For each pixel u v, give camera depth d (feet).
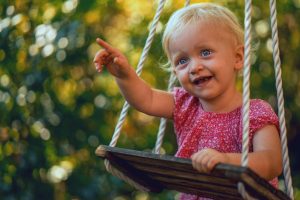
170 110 12.17
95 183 23.89
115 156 10.93
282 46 25.54
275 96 25.57
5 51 23.04
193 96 12.10
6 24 22.93
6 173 22.93
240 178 9.61
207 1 24.13
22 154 23.13
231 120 11.60
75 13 23.59
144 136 25.09
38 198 23.43
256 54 24.94
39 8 23.38
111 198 24.03
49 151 23.75
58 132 23.98
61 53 23.57
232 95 11.71
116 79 11.75
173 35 11.49
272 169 10.89
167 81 24.44
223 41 11.41
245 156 9.96
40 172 23.38
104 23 24.36
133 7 24.50
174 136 25.40
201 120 11.75
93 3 23.62
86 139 24.41
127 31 24.49
